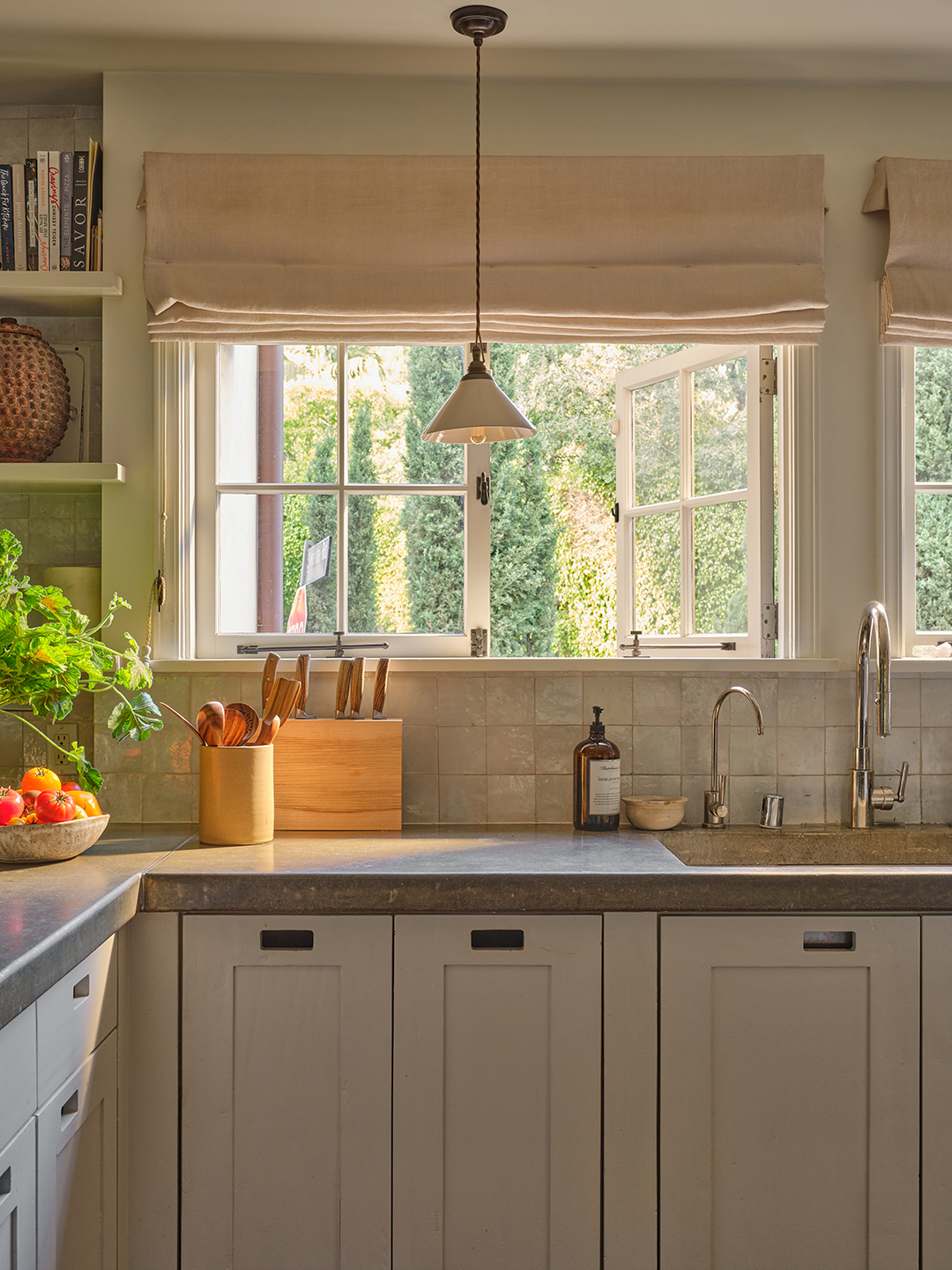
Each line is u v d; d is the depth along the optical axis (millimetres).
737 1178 1799
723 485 2547
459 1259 1782
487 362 2344
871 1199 1802
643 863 1896
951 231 2367
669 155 2408
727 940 1804
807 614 2398
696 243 2350
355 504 2498
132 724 2084
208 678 2371
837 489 2424
